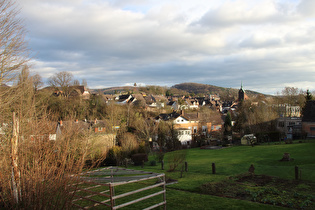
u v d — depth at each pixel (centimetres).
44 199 631
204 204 1162
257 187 1395
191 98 16225
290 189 1341
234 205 1127
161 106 10106
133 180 905
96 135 2902
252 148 3975
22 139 805
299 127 5300
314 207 1062
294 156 2780
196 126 7112
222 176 1839
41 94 2578
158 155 3406
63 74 6531
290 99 7338
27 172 666
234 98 18175
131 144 3503
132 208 1118
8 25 1173
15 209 664
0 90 1156
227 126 6350
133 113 6106
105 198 1288
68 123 1156
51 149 735
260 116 5897
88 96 8106
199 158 3384
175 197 1295
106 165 3083
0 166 715
